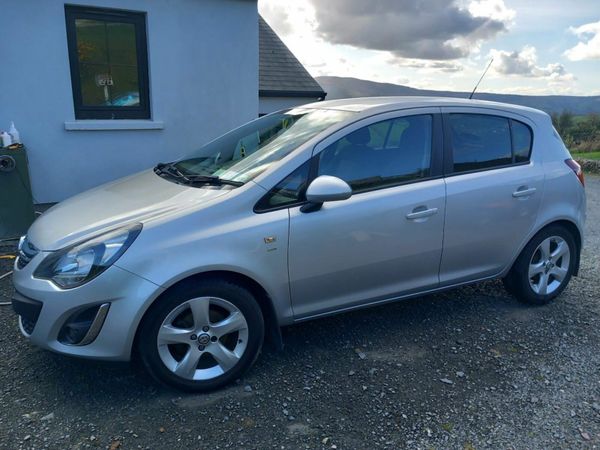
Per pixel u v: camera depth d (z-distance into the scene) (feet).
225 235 9.51
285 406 9.43
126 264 8.89
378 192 11.10
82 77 21.56
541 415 9.41
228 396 9.69
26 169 17.85
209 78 24.02
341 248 10.66
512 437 8.80
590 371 10.93
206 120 24.41
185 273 9.13
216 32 23.66
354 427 8.92
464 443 8.63
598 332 12.70
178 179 11.59
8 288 14.20
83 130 21.72
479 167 12.47
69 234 9.55
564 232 13.92
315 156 10.62
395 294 11.80
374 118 11.37
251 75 24.97
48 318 8.98
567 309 13.98
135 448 8.25
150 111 23.35
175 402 9.45
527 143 13.32
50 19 20.20
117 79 22.34
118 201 10.74
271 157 10.87
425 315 13.32
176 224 9.32
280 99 46.03
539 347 11.86
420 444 8.57
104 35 21.59
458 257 12.34
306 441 8.54
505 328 12.73
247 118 25.36
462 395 9.93
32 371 10.30
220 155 12.39
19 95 20.39
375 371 10.65
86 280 8.84
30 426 8.68
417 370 10.73
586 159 49.98
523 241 13.21
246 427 8.83
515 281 13.73
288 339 11.89
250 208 9.87
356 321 12.86
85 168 22.21
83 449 8.20
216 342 9.73
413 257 11.64
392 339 12.01
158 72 22.82
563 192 13.56
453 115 12.31
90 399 9.46
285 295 10.37
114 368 10.49
